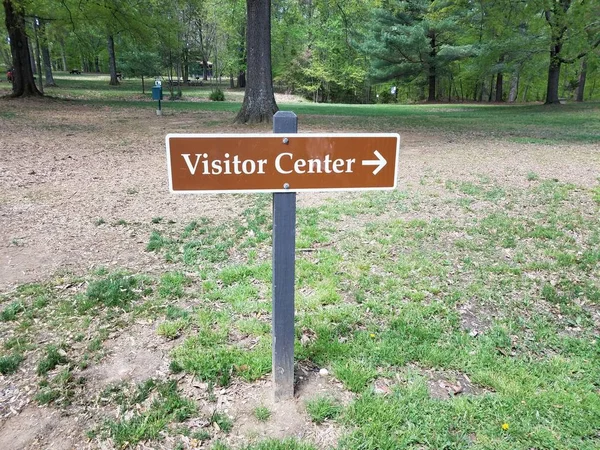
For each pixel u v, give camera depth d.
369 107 24.67
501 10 17.83
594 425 2.11
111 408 2.19
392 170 2.01
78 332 2.81
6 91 23.41
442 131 12.84
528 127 13.80
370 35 30.56
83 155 8.54
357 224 4.86
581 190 6.18
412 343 2.74
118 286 3.37
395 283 3.50
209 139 1.85
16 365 2.48
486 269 3.79
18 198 5.66
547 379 2.43
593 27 17.98
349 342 2.74
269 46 12.51
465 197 5.91
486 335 2.86
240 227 4.74
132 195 6.01
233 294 3.29
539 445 2.00
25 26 20.08
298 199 5.85
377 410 2.17
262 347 2.66
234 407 2.21
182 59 34.47
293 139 1.90
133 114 16.16
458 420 2.13
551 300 3.30
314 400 2.24
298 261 3.87
